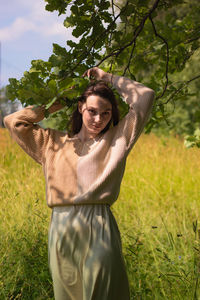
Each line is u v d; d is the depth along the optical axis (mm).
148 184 5973
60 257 2062
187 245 3576
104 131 2229
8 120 2229
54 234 2082
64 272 2066
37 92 2236
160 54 3311
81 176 2078
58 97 2262
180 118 11062
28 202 4117
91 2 2674
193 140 3885
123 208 4957
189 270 3086
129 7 2775
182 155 7238
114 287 1972
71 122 2420
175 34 3234
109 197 2064
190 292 2773
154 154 7262
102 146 2113
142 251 3488
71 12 2709
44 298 2848
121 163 2082
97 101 2098
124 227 4102
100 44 2783
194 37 3336
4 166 5848
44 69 2521
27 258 3160
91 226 2018
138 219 4094
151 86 3293
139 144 8086
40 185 4918
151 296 2895
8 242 3389
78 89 2393
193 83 10086
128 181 6062
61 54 2562
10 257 3195
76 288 2072
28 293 3031
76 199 2047
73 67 2633
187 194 5723
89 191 2027
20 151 6445
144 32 3174
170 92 3363
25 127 2188
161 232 3885
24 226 3648
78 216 2045
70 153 2150
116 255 1993
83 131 2207
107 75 2279
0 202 4117
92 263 1966
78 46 2676
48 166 2148
